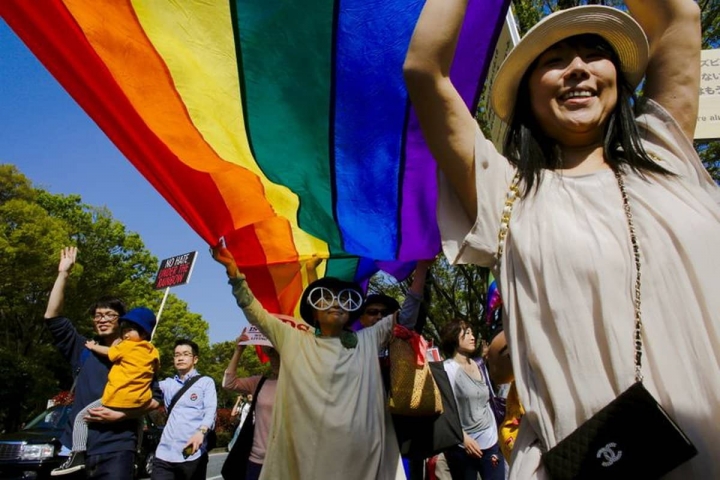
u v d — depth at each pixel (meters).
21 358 21.33
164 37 2.26
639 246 1.46
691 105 1.89
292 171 3.01
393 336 3.66
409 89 1.67
